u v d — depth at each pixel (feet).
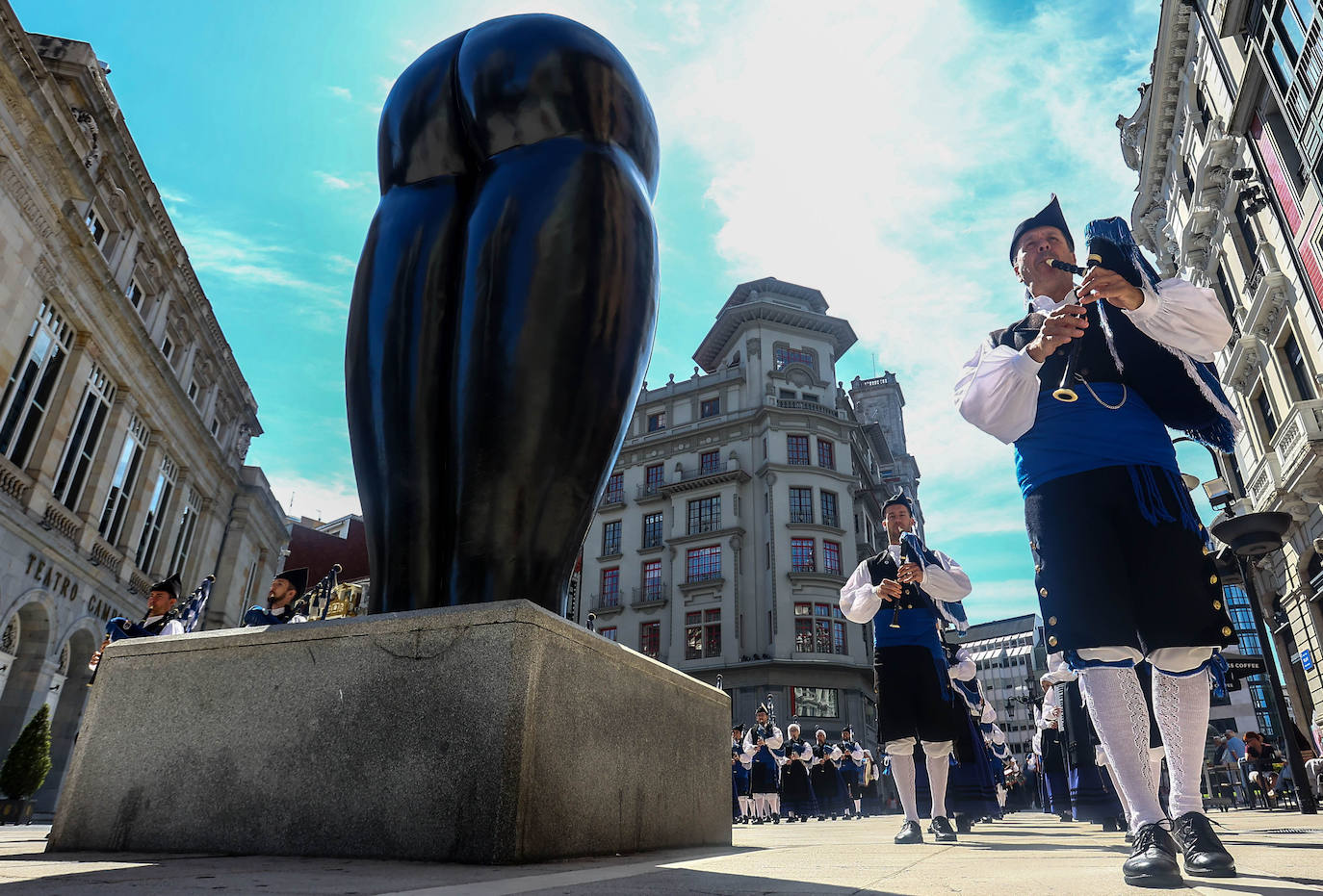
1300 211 48.47
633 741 6.35
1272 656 31.96
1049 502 6.45
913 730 13.96
